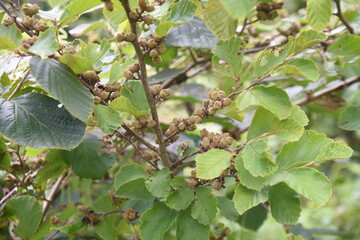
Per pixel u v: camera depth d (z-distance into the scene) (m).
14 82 1.08
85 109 0.96
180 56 1.62
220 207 1.26
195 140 1.43
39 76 0.94
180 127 1.05
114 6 1.02
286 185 1.02
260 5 1.39
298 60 1.00
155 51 1.00
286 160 1.00
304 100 1.63
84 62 0.97
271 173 0.97
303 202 2.44
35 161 1.26
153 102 1.03
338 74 1.60
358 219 2.84
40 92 1.10
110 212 1.20
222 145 1.01
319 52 1.45
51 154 1.30
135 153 1.43
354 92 2.05
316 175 0.96
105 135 1.28
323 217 2.96
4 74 1.09
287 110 0.96
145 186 1.09
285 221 1.01
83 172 1.31
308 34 0.98
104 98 1.02
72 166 1.32
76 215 1.26
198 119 1.04
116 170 1.53
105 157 1.32
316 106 1.73
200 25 1.31
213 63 1.06
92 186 1.50
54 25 1.06
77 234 1.25
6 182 1.26
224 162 0.98
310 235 1.53
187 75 1.74
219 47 1.05
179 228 1.03
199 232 1.03
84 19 1.72
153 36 1.02
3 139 1.22
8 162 1.21
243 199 0.98
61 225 1.26
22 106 1.00
